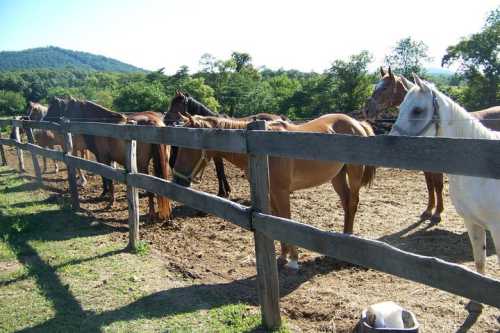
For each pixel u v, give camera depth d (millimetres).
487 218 2811
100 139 7387
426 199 6977
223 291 3768
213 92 44750
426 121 3152
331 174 4715
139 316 3334
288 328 3088
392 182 8508
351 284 3902
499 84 27500
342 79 34750
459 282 1791
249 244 5121
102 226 5988
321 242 2402
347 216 5059
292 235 2600
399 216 6055
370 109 6430
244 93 44531
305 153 2398
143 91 34938
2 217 6465
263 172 2846
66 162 6793
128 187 4855
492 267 4145
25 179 10258
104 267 4398
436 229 5410
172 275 4176
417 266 1938
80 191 8789
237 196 8102
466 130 3012
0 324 3291
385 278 3994
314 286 3904
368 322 2586
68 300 3670
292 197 7566
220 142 3090
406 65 32750
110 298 3682
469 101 28141
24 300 3699
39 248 5062
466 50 28094
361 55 33969
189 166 4996
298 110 37188
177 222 6227
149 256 4730
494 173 1610
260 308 3277
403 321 2621
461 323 3109
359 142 2084
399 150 1915
